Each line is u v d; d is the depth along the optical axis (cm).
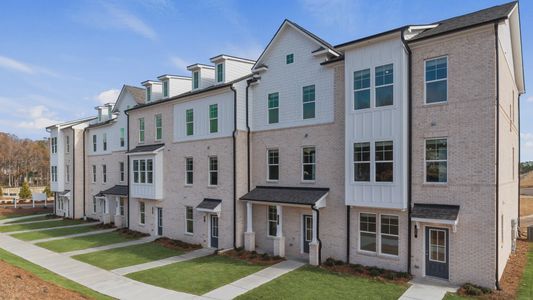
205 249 2108
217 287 1405
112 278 1561
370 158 1519
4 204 5044
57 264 1828
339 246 1672
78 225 3194
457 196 1346
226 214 2061
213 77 2414
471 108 1323
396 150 1451
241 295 1309
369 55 1534
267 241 1969
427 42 1409
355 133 1565
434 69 1413
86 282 1514
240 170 2036
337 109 1709
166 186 2480
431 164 1418
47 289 1124
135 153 2628
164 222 2494
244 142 2059
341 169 1683
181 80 2692
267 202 1841
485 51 1296
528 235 2133
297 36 1878
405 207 1433
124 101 3114
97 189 3484
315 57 1800
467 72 1334
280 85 1955
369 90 1537
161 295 1339
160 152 2512
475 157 1312
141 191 2617
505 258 1535
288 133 1906
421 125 1430
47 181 9462
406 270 1455
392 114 1466
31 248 2239
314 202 1656
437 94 1405
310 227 1798
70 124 3894
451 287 1312
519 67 1895
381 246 1539
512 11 1391
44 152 9388
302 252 1812
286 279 1462
